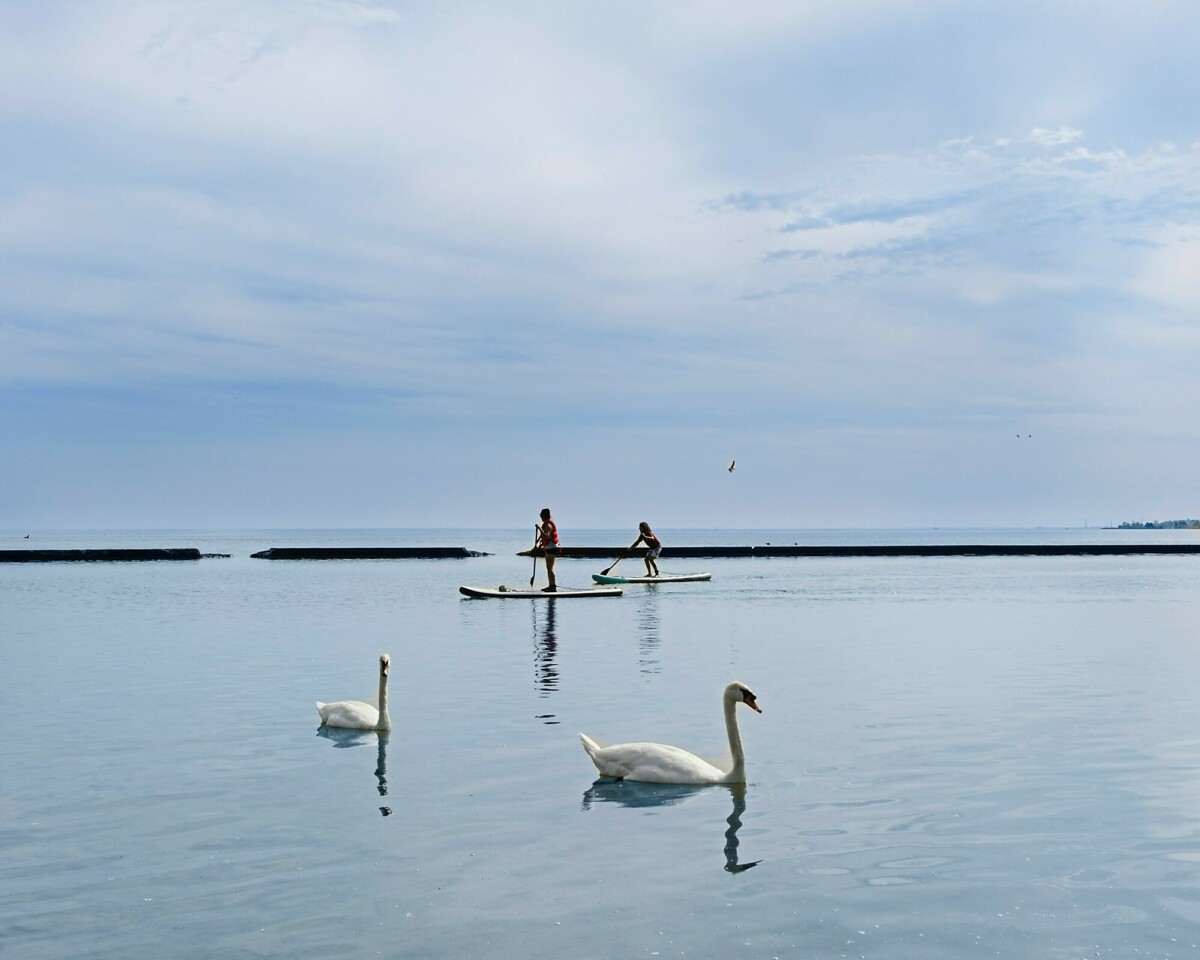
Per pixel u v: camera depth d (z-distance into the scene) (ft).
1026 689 59.62
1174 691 58.90
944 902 26.76
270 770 40.68
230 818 34.12
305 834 32.40
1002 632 91.04
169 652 78.13
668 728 48.70
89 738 46.75
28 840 31.94
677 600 129.29
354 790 37.60
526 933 24.91
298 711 53.52
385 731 47.70
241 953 23.89
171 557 281.13
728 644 82.23
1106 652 77.00
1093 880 28.27
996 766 40.86
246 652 78.07
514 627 96.58
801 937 24.66
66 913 26.23
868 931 24.98
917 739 45.96
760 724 49.47
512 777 39.50
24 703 55.98
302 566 238.68
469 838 31.96
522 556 298.97
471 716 51.75
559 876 28.66
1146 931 24.94
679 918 25.80
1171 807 35.06
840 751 43.62
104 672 67.62
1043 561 249.96
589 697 57.21
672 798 36.45
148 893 27.53
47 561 265.34
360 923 25.53
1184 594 138.62
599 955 23.71
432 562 263.29
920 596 135.44
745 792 37.24
